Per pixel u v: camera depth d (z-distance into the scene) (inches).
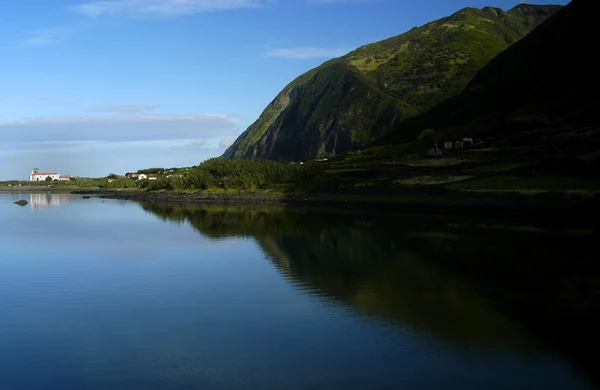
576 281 1246.3
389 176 4325.8
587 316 974.4
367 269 1435.8
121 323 964.0
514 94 6599.4
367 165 5339.6
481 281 1261.1
